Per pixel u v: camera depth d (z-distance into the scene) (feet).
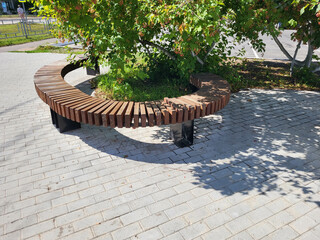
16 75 33.50
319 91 26.13
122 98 22.77
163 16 14.98
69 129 17.90
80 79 30.50
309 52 30.48
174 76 26.76
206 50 24.44
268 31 24.31
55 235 9.91
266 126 18.78
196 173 13.55
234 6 21.43
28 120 19.80
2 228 10.21
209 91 17.24
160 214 10.90
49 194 12.03
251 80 29.01
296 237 9.82
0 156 15.02
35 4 14.85
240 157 14.94
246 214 10.90
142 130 18.19
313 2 18.33
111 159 14.75
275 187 12.51
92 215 10.85
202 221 10.55
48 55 46.83
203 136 17.29
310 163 14.38
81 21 12.86
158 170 13.78
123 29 17.66
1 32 80.33
